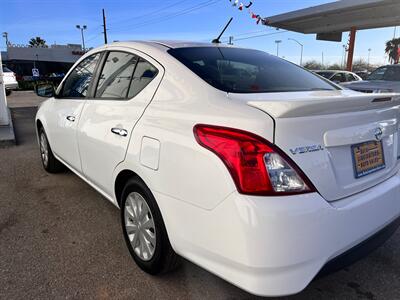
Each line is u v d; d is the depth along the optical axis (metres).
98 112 2.98
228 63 2.66
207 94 2.16
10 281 2.47
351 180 2.05
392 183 2.32
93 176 3.13
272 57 3.14
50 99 4.41
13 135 6.86
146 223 2.45
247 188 1.75
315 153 1.86
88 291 2.38
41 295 2.34
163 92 2.41
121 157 2.54
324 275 1.91
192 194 1.96
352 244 1.99
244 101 1.99
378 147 2.27
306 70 3.10
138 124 2.42
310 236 1.77
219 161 1.82
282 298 2.37
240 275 1.80
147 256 2.48
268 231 1.71
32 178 4.62
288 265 1.75
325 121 1.91
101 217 3.49
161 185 2.16
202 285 2.46
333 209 1.85
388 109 2.34
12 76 19.47
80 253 2.84
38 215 3.52
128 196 2.62
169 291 2.40
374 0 14.23
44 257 2.77
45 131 4.41
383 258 2.84
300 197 1.77
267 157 1.75
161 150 2.16
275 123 1.77
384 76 9.06
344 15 16.72
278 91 2.37
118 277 2.54
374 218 2.11
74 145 3.44
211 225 1.88
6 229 3.23
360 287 2.48
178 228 2.09
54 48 46.09
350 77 14.59
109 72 3.10
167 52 2.63
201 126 1.96
